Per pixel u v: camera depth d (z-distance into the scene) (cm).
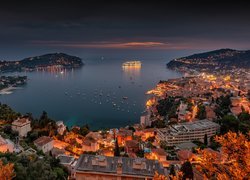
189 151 13525
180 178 2878
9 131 14425
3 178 3750
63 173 8744
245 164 2266
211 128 17175
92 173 7275
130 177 7219
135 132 19538
